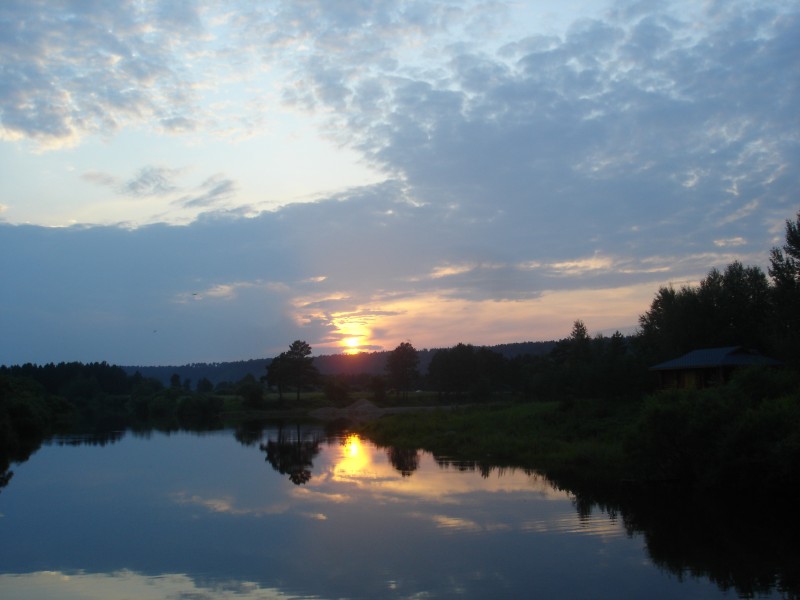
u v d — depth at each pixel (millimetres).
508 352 198125
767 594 13594
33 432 60500
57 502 25547
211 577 15648
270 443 49906
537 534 18641
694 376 40156
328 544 18203
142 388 120250
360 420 84500
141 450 45938
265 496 25812
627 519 20016
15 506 24781
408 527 19844
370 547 17781
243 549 18016
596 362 48719
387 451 40844
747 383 26141
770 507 21000
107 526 21219
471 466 31875
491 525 19766
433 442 41844
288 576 15523
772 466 21734
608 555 16516
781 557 15992
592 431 35969
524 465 31453
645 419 25438
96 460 39719
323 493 25969
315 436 55469
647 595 13680
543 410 44312
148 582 15375
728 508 20969
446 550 17266
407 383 120562
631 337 64500
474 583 14648
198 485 28984
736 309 46375
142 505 24656
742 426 22547
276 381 120062
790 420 21938
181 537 19516
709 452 23969
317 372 123312
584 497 23422
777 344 38375
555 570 15414
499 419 44406
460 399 103438
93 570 16422
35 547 18703
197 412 98750
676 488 24453
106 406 120750
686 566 15508
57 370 138875
